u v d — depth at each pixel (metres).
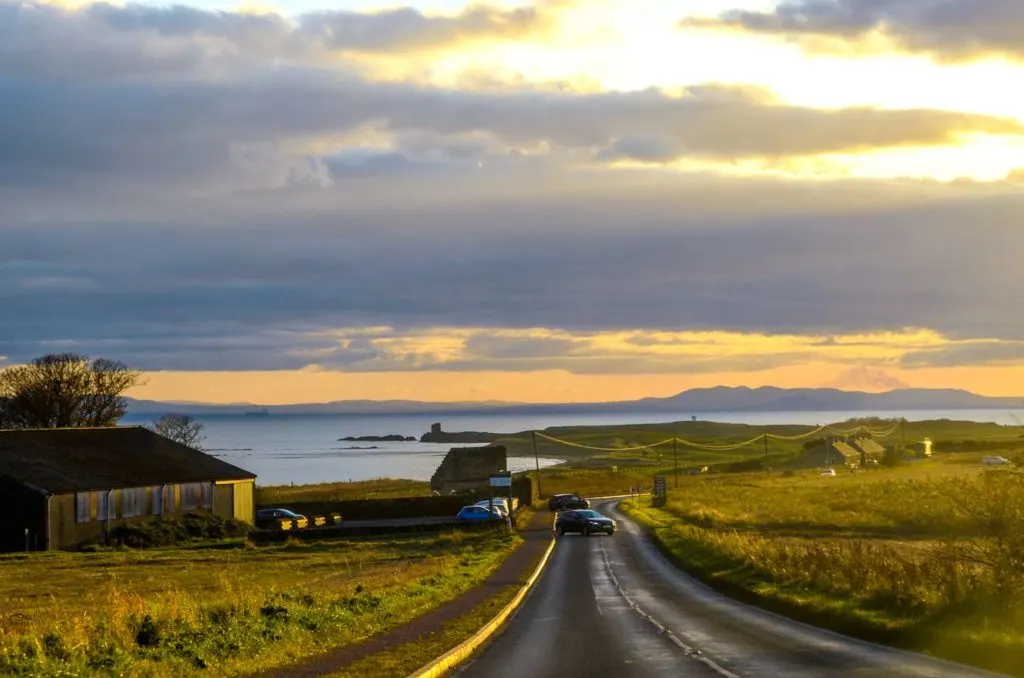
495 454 122.81
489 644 22.81
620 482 144.50
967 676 16.41
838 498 91.81
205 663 17.89
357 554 58.78
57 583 44.03
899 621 22.42
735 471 174.62
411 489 126.62
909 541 53.47
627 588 37.00
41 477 67.75
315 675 17.30
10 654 17.11
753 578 35.69
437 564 46.25
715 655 19.94
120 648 18.27
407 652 20.19
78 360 110.56
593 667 18.83
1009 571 21.61
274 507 90.81
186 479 77.56
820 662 18.53
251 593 28.97
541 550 54.94
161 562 55.81
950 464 156.88
